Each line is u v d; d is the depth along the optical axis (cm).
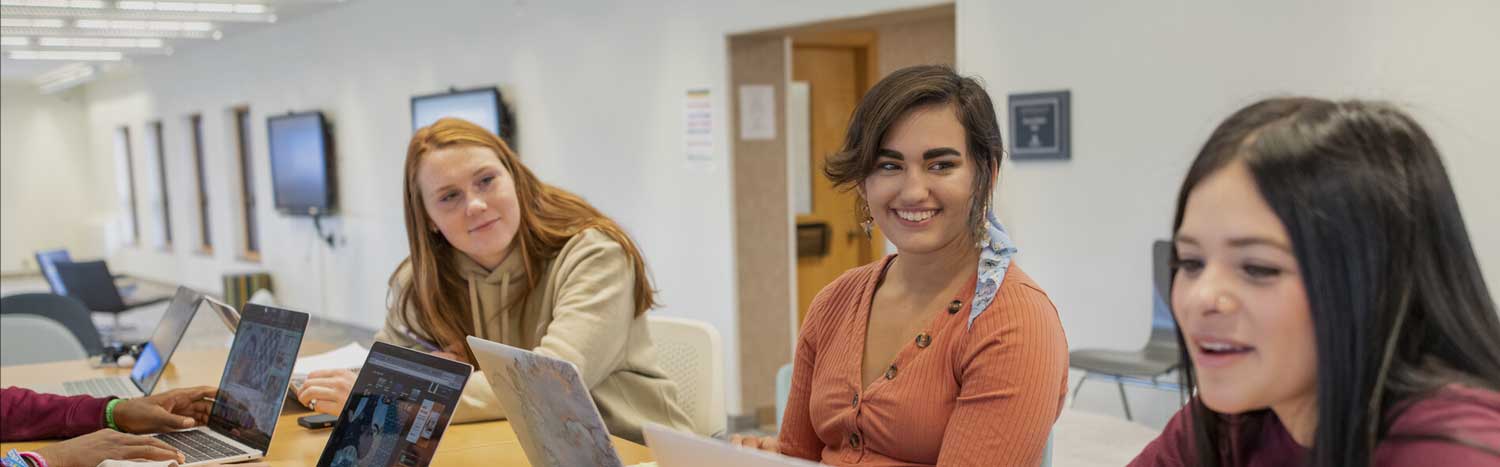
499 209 255
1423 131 100
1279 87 366
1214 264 102
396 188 891
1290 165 97
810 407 192
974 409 163
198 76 1282
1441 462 94
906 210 169
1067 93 421
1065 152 424
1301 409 107
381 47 899
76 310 493
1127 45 403
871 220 184
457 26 805
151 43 1142
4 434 254
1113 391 437
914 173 167
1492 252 328
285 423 259
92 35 1029
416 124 849
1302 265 97
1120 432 386
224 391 252
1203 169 103
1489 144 325
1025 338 163
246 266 1218
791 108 626
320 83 1001
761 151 591
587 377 243
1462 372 99
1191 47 385
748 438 212
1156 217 398
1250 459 120
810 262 648
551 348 238
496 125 754
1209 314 102
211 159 1277
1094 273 421
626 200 663
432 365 179
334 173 991
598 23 671
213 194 1287
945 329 171
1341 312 96
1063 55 422
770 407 604
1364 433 98
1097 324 423
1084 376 414
